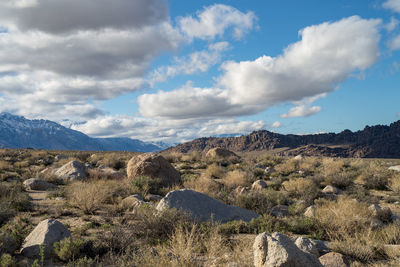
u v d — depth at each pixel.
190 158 37.03
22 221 8.89
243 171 25.44
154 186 15.99
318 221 8.80
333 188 17.20
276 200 13.10
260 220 9.09
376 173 20.22
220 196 13.55
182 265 4.71
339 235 7.87
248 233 8.31
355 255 6.18
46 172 22.08
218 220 9.06
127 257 5.50
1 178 19.30
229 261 5.12
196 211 9.22
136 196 12.84
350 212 9.36
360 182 20.12
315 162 30.86
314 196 14.94
